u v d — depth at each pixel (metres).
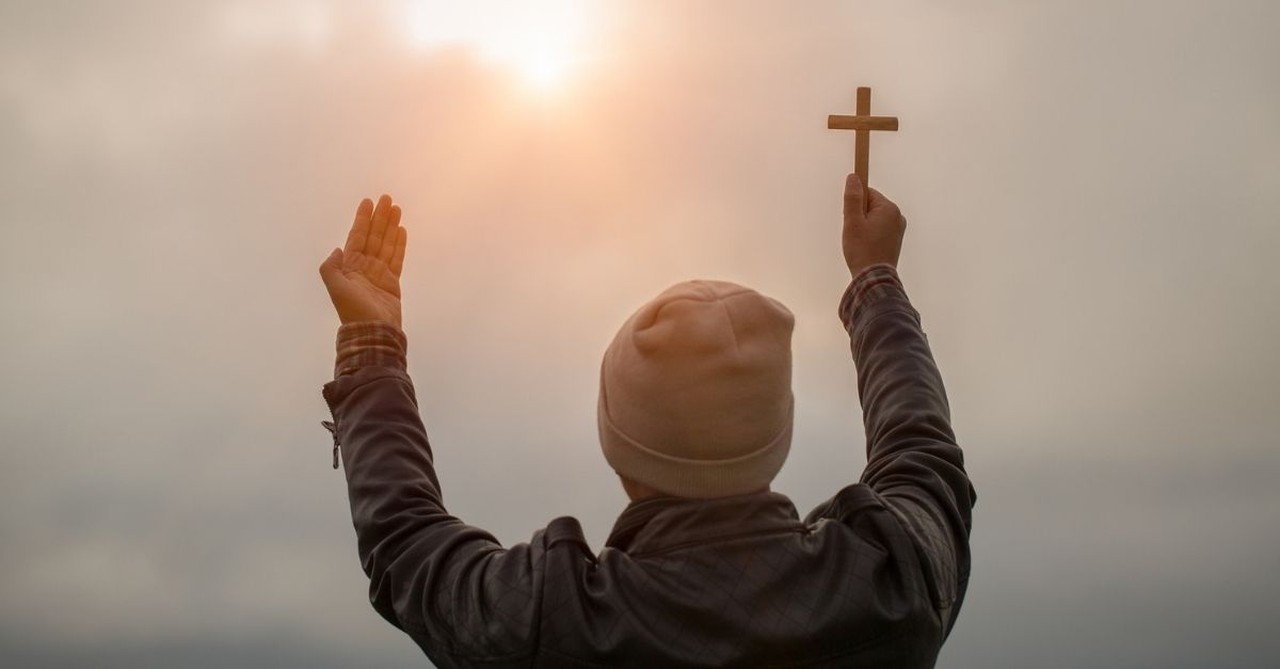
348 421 2.67
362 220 2.92
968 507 2.64
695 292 2.43
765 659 2.24
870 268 2.97
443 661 2.40
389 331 2.78
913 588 2.34
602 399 2.47
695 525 2.34
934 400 2.74
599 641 2.24
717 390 2.33
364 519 2.55
